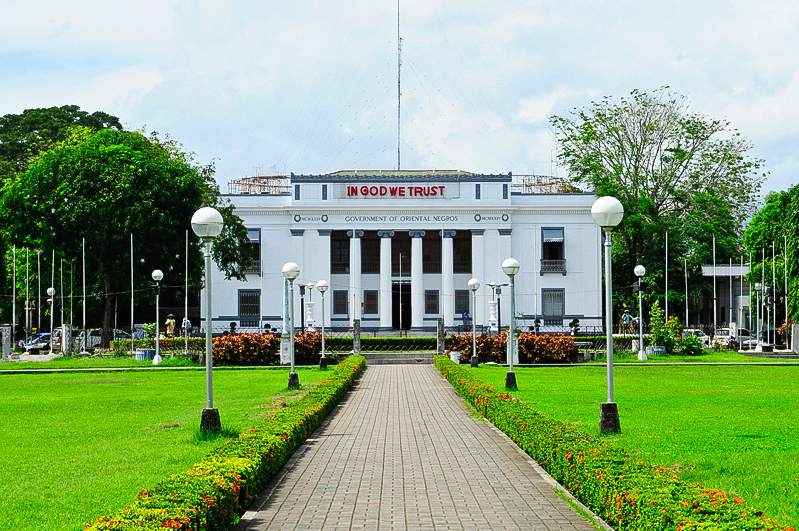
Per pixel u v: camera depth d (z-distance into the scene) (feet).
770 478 37.83
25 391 85.97
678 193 208.85
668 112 213.05
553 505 34.32
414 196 221.66
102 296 182.70
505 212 221.46
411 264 226.38
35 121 246.88
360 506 34.27
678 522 24.12
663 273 210.18
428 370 114.11
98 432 54.03
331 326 221.66
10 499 34.86
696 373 103.45
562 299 223.10
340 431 55.77
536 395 74.69
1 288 193.16
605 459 33.78
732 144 211.82
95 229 162.30
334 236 227.61
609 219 52.13
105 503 34.14
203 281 195.42
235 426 55.06
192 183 170.91
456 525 31.22
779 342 181.98
